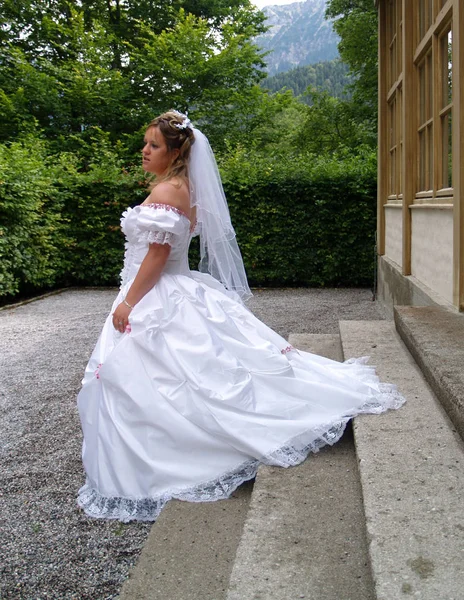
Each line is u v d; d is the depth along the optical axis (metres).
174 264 2.63
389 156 8.25
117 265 10.97
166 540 2.05
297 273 10.71
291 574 1.63
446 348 2.96
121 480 2.36
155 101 17.25
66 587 1.99
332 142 22.23
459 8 3.88
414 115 5.86
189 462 2.36
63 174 10.87
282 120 26.69
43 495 2.68
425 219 5.19
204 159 2.68
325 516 1.94
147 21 19.05
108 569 2.08
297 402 2.49
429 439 2.21
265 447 2.33
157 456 2.35
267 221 10.56
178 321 2.47
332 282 10.79
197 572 1.87
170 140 2.58
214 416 2.34
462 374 2.54
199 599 1.74
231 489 2.33
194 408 2.35
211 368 2.40
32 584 2.01
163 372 2.39
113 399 2.40
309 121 22.38
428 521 1.64
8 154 9.20
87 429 2.49
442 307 4.16
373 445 2.18
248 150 17.00
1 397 4.25
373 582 1.47
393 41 7.54
